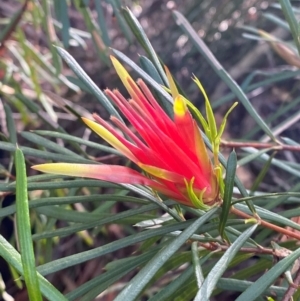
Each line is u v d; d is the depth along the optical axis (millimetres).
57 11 277
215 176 120
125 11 152
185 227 132
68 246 401
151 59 152
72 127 422
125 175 115
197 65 467
